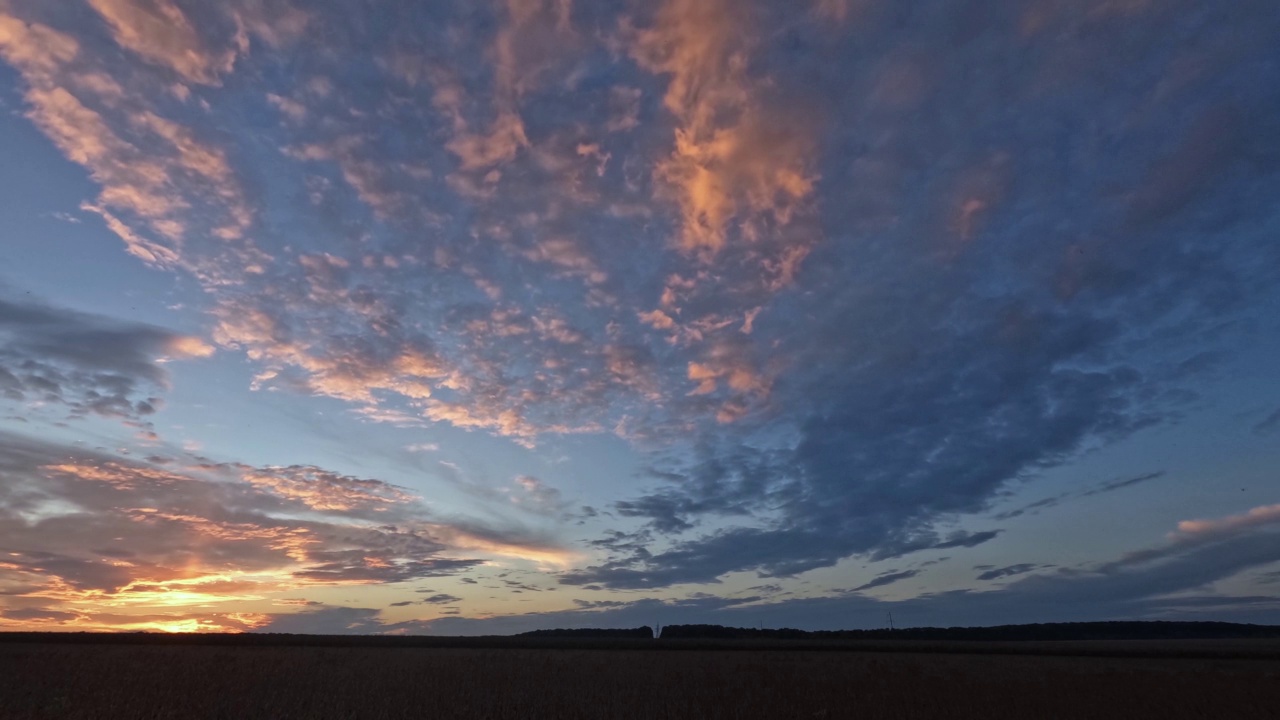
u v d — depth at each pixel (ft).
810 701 82.84
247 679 96.02
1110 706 79.82
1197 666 152.66
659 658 170.50
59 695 75.66
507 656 167.94
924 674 123.34
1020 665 152.46
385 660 143.84
